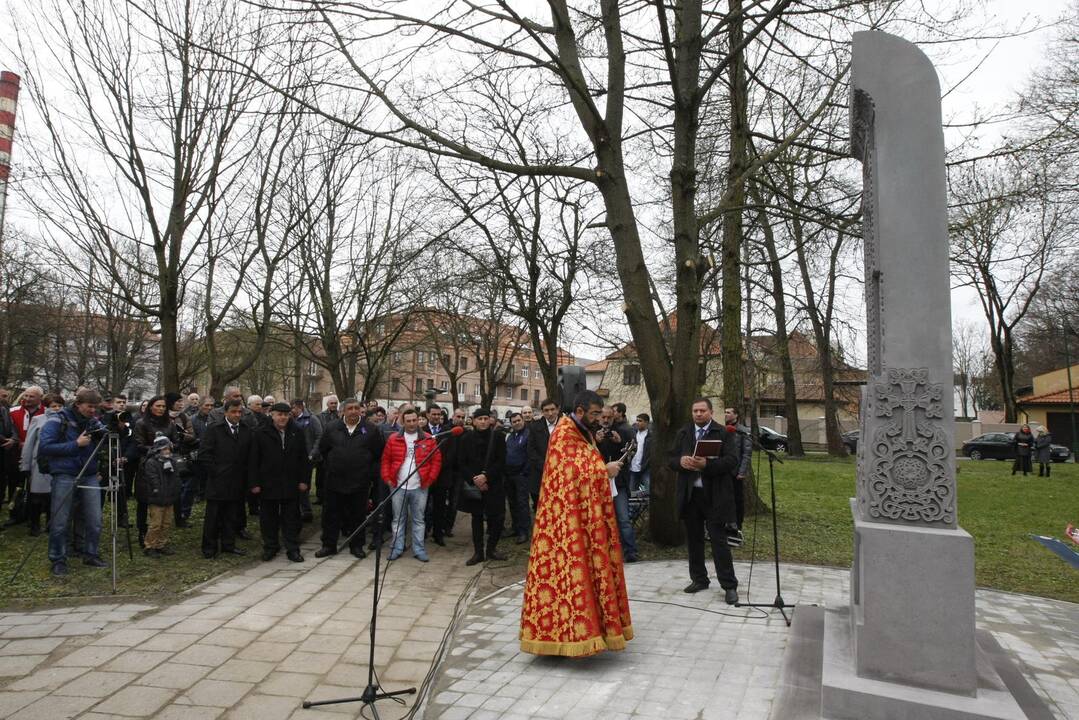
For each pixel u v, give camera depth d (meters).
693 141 7.95
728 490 5.73
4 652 4.43
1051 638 4.98
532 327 16.62
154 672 4.15
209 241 12.61
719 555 5.67
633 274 7.90
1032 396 41.28
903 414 3.48
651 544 8.05
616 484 7.35
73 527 7.18
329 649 4.67
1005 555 8.15
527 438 8.75
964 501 13.38
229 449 7.48
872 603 3.36
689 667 4.17
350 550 7.91
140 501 7.64
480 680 4.01
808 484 15.81
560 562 4.21
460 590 6.41
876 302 3.86
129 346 34.78
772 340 23.91
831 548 8.21
